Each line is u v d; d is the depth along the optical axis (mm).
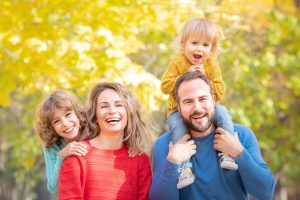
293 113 13656
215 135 4512
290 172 15094
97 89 4703
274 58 11570
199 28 5109
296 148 13711
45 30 7570
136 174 4602
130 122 4707
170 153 4375
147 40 9547
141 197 4582
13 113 15461
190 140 4559
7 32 7641
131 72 7660
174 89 4613
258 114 11086
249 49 12117
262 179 4355
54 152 5145
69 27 7891
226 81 10758
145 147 4766
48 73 7727
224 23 9383
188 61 5191
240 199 4523
